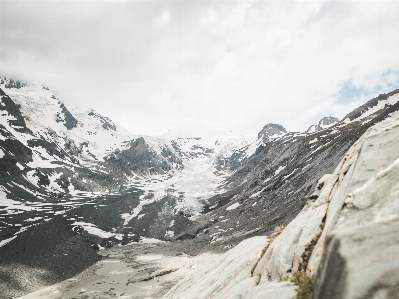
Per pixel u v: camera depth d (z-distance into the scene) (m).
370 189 5.11
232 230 88.31
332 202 7.29
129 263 73.31
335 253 3.62
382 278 2.87
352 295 2.96
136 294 52.06
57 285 57.50
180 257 75.69
